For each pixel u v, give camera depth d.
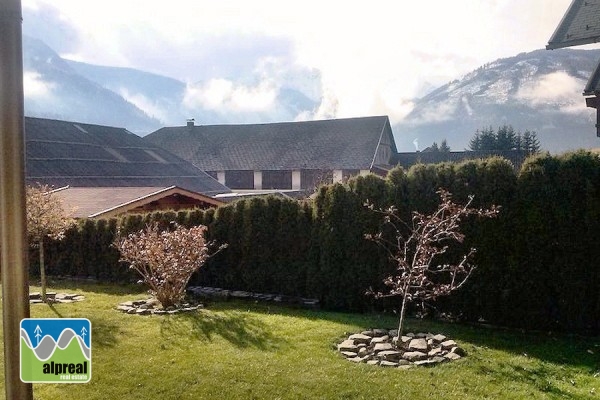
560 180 8.22
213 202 19.55
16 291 2.24
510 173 8.62
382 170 39.41
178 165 33.94
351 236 9.76
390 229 9.41
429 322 8.59
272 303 10.35
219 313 9.11
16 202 2.24
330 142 43.38
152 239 9.95
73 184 24.39
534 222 8.29
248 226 11.09
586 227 8.04
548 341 7.58
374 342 7.18
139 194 16.94
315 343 7.17
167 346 7.11
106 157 29.73
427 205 9.12
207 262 11.66
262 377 5.94
